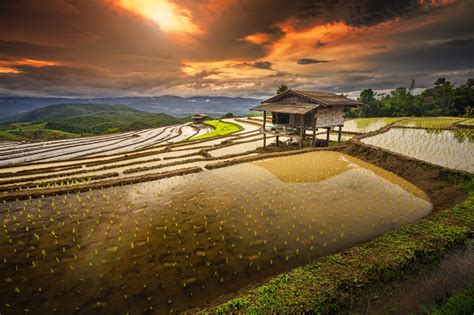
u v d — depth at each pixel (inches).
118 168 847.1
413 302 236.8
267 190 565.9
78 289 279.4
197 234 388.8
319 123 989.2
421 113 2454.5
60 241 377.7
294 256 331.3
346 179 628.4
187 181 645.9
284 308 219.0
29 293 275.1
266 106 1082.1
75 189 582.2
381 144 884.0
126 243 368.2
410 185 585.9
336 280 251.0
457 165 614.5
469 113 2003.0
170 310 250.5
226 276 296.4
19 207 505.0
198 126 2810.0
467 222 351.6
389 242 311.6
